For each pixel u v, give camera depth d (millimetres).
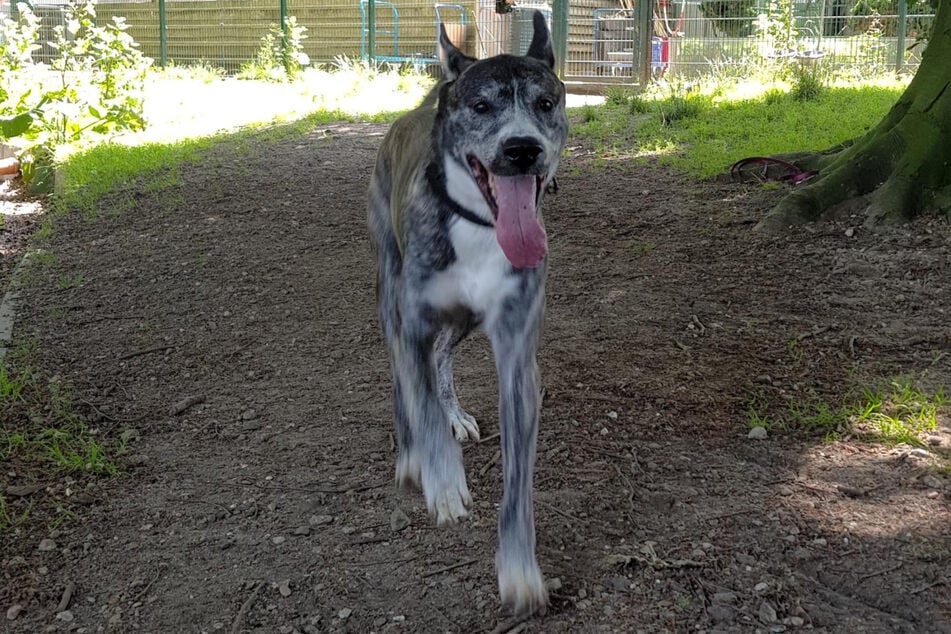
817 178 3551
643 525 1997
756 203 3521
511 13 8109
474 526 2020
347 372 2527
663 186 3867
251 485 2148
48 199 4277
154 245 3439
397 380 2062
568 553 1943
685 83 6582
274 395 2443
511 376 1855
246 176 4363
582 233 3340
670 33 7500
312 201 3902
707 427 2264
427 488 1871
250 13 10258
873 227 3199
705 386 2404
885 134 3428
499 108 1827
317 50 10016
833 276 2898
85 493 2127
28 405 2412
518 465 1841
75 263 3299
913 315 2682
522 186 1812
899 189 3258
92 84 5594
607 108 5863
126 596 1902
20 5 6160
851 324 2652
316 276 3059
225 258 3258
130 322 2814
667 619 1814
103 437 2305
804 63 6570
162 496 2125
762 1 7551
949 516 1982
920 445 2170
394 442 2256
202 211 3812
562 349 2566
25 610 1877
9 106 5066
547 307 2785
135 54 5852
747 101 5570
